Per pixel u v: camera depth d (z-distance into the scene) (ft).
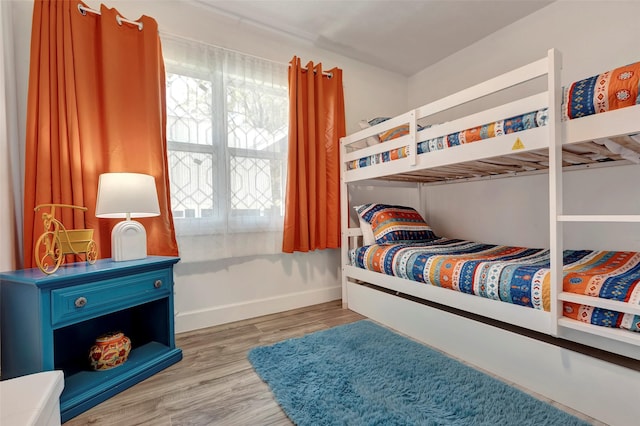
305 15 7.36
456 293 5.17
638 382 3.21
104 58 5.49
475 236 9.02
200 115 6.68
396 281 6.41
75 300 3.99
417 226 8.27
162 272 5.19
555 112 3.90
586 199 6.61
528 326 4.17
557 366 3.86
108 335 4.83
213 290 7.09
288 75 7.91
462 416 3.58
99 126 5.57
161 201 5.93
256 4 6.91
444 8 7.27
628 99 3.45
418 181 9.64
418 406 3.78
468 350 4.97
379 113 10.25
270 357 5.17
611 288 3.53
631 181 5.99
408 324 6.15
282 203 7.81
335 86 8.60
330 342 5.74
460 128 5.18
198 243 6.67
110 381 4.27
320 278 8.77
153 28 5.93
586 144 4.40
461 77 9.25
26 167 4.83
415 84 10.77
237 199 7.13
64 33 5.12
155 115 5.88
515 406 3.74
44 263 4.65
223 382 4.55
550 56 3.94
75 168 5.10
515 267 4.53
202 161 6.70
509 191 8.12
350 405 3.81
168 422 3.67
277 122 7.73
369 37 8.43
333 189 8.53
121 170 5.63
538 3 7.18
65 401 3.77
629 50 6.02
